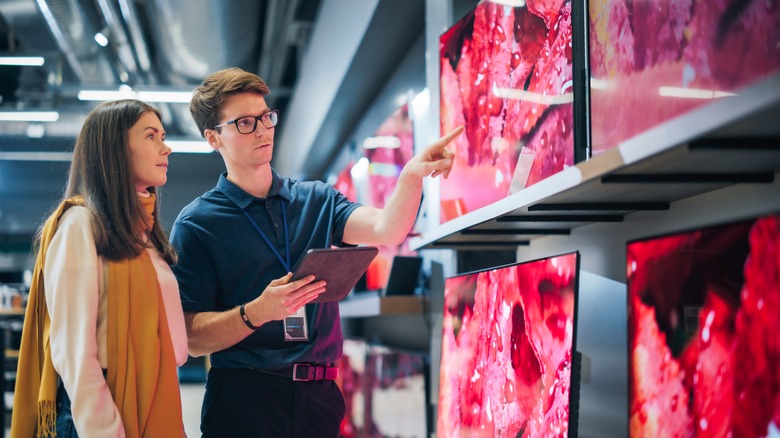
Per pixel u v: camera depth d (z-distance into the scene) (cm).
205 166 1686
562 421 174
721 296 146
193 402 997
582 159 180
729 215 154
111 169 200
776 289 130
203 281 230
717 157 128
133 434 191
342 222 241
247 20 774
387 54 593
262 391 226
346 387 645
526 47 212
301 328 226
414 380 420
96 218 197
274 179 241
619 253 201
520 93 216
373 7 495
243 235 232
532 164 203
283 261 233
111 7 805
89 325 188
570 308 173
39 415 195
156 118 213
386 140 541
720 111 106
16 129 1318
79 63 963
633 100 156
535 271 194
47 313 199
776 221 131
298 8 853
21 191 1648
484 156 244
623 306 197
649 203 178
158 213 222
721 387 145
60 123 1318
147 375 195
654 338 171
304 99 959
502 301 215
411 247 282
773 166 136
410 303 425
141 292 199
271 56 973
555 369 179
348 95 711
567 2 188
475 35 253
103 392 185
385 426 487
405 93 597
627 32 158
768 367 131
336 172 1006
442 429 262
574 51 183
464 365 243
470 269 325
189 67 893
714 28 129
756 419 134
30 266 1742
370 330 793
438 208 314
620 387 198
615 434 200
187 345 218
